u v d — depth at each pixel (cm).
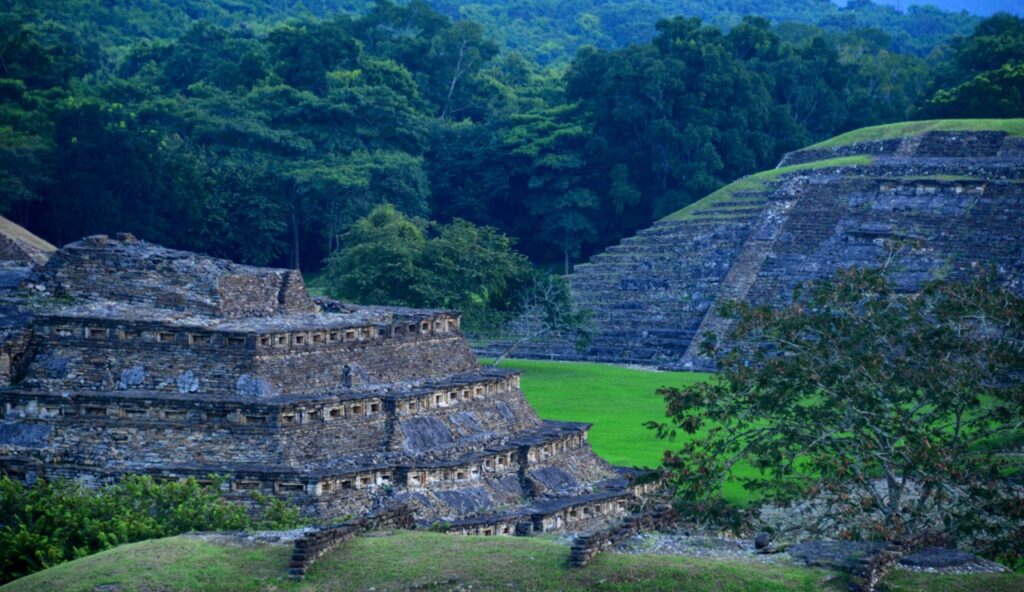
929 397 5409
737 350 5847
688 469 5438
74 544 4841
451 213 16862
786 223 13050
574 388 10144
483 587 4028
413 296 10675
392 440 5831
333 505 5416
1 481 5131
